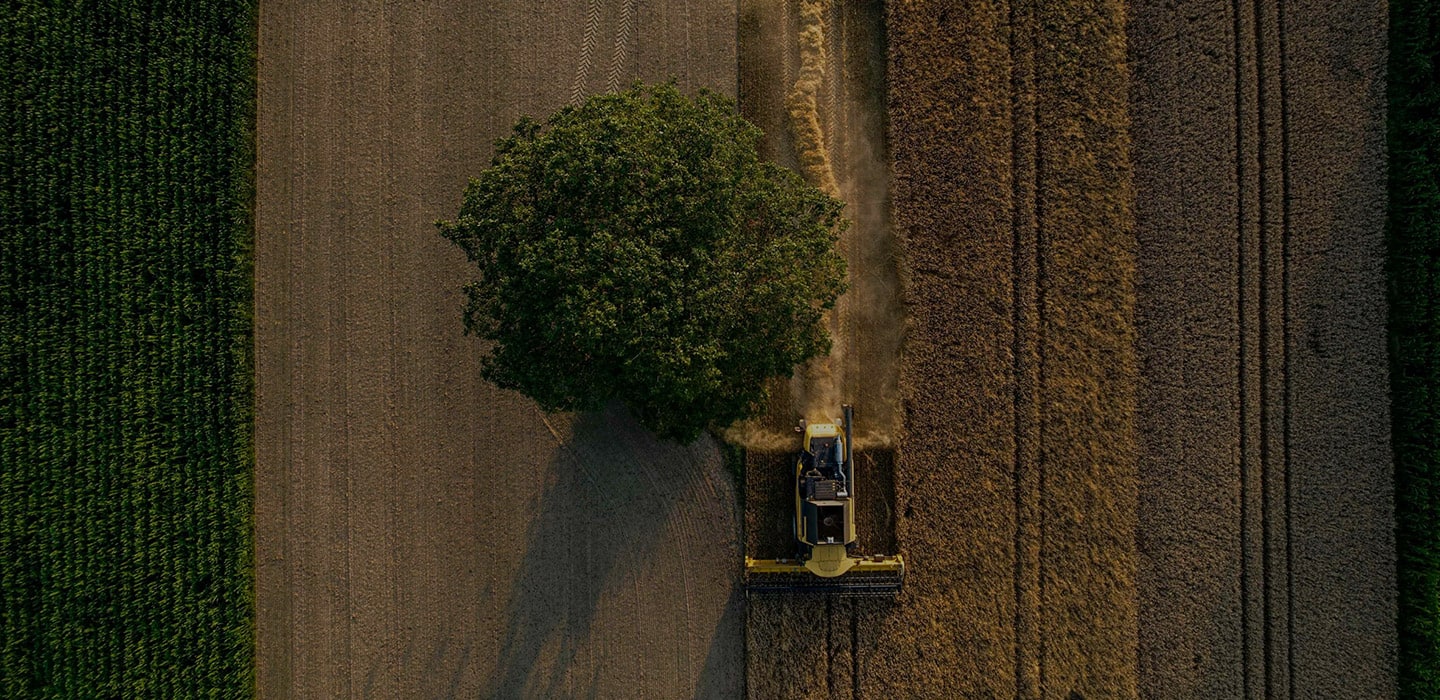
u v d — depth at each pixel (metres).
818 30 27.61
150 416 26.27
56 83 26.22
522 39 27.91
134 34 26.66
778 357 23.27
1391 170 25.92
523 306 21.81
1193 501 26.27
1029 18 27.39
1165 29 27.06
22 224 26.03
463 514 27.11
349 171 27.61
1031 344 26.70
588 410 26.52
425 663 26.98
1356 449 25.80
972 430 26.72
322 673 27.00
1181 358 26.48
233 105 27.17
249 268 27.38
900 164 27.30
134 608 25.94
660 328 20.80
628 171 21.00
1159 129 26.92
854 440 26.73
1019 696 26.25
